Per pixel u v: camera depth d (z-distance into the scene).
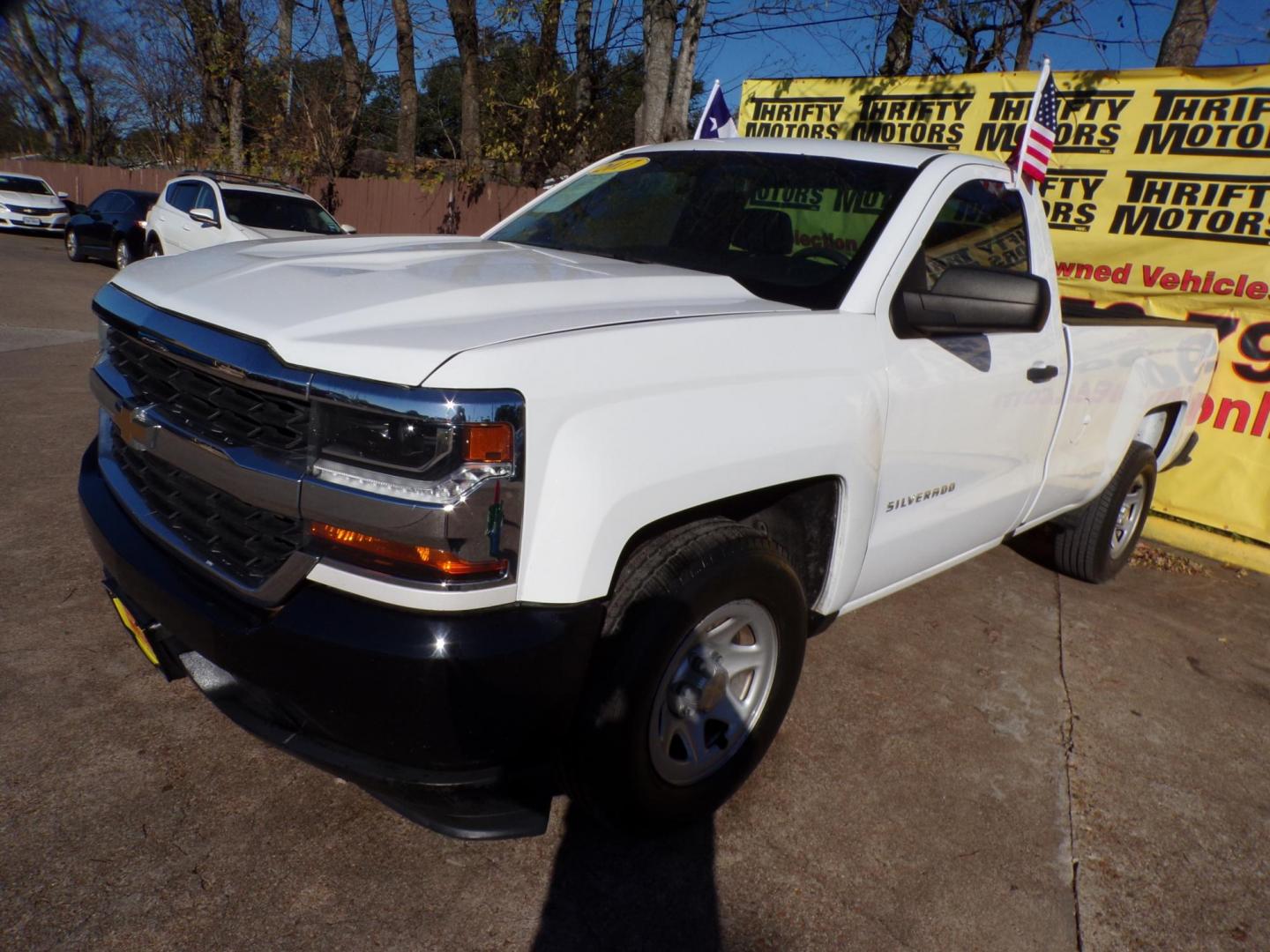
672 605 2.19
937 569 3.54
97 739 2.72
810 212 3.14
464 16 16.36
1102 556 4.77
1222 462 5.77
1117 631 4.39
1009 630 4.24
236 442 2.04
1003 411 3.32
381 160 25.06
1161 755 3.33
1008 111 6.70
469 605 1.90
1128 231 6.07
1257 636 4.56
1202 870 2.73
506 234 3.70
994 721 3.41
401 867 2.37
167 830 2.39
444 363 1.86
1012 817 2.86
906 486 2.96
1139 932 2.45
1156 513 6.07
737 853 2.56
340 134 19.67
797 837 2.65
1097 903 2.54
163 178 25.80
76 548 3.97
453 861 2.41
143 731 2.79
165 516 2.33
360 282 2.28
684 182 3.49
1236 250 5.66
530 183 16.42
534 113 15.63
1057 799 2.98
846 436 2.57
